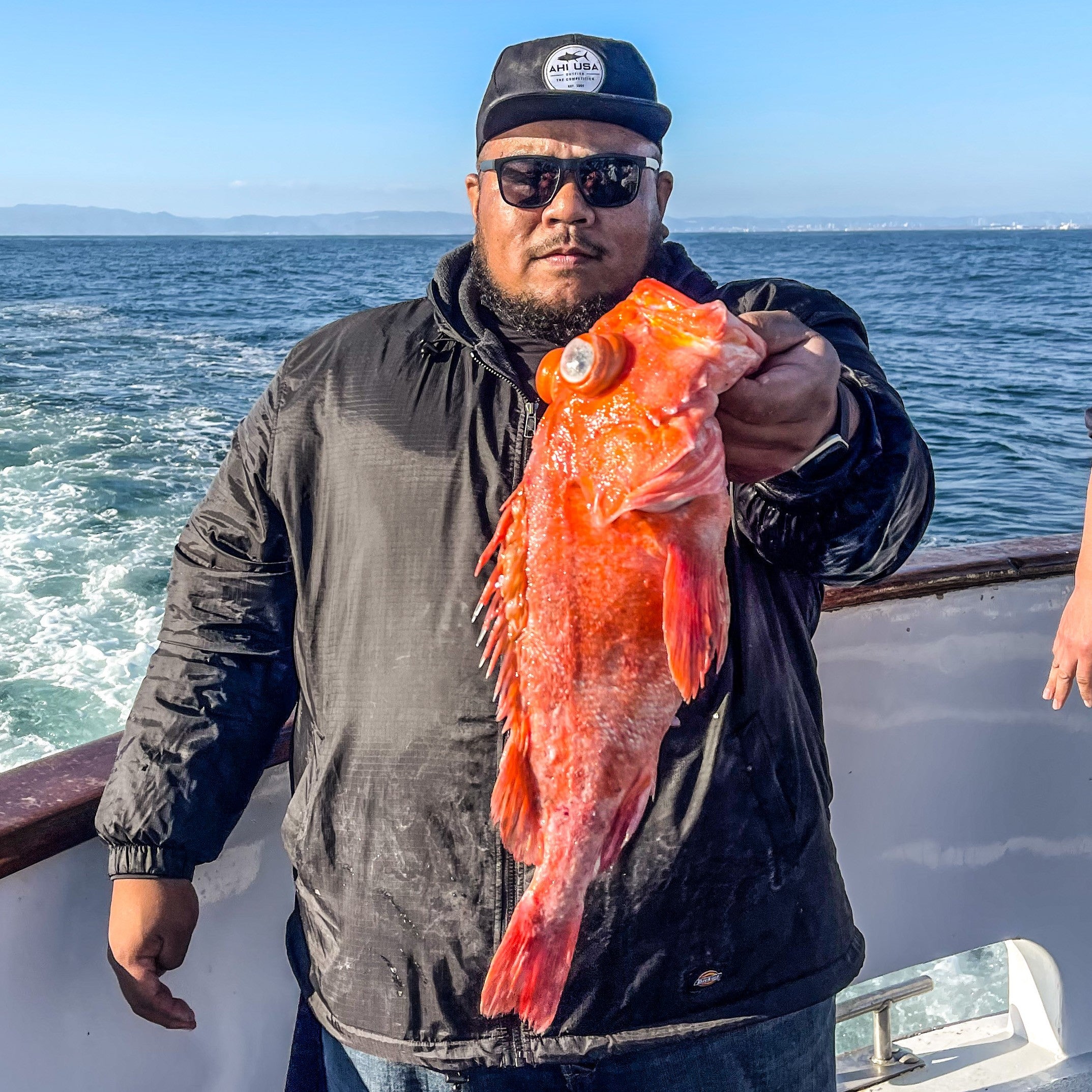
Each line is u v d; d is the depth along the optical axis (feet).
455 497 5.63
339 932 5.79
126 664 22.38
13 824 5.92
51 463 38.06
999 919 8.88
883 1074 8.79
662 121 5.83
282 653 6.47
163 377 60.39
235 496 6.32
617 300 5.82
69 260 272.51
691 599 3.76
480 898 5.47
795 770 5.61
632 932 5.37
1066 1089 8.64
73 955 6.47
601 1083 5.51
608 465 3.77
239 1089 7.31
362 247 517.96
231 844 7.11
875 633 8.20
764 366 3.90
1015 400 58.23
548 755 4.15
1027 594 8.58
